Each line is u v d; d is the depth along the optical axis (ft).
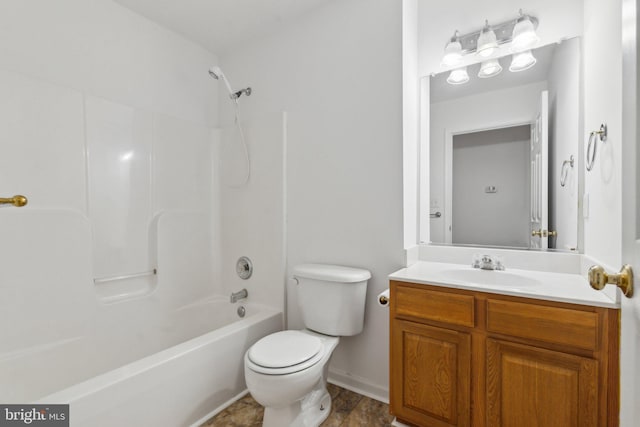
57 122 5.40
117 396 3.95
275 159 7.11
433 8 6.04
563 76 4.95
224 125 8.29
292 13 6.70
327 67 6.39
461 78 5.84
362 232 5.96
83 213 5.74
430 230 6.16
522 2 5.24
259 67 7.54
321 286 5.60
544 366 3.69
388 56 5.65
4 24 4.96
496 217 5.63
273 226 7.16
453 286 4.27
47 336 5.21
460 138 5.89
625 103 1.92
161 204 7.07
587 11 4.55
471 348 4.17
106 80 6.21
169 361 4.57
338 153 6.25
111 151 6.16
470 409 4.17
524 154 5.37
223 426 4.98
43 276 5.19
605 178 3.76
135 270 6.56
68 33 5.68
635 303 1.76
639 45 1.73
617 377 3.32
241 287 7.78
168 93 7.32
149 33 6.93
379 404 5.52
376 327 5.79
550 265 4.97
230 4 6.40
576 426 3.51
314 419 4.91
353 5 6.06
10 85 4.89
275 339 5.08
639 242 1.72
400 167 5.55
